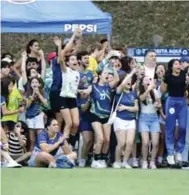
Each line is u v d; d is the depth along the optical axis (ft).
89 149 126.52
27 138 123.85
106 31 142.92
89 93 124.47
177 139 126.62
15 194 88.07
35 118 122.93
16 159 121.80
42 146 119.24
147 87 124.26
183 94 125.70
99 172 112.98
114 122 123.85
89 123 125.18
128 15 244.01
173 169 122.01
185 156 126.82
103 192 90.12
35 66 128.36
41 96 123.44
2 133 118.73
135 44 239.91
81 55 131.03
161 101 126.93
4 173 108.99
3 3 145.07
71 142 127.34
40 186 95.20
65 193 88.99
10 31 142.41
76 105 125.80
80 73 126.11
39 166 119.96
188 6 244.63
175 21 243.60
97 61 139.13
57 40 126.00
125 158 124.16
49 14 143.43
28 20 142.20
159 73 128.36
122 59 129.08
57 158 119.44
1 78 122.72
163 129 126.82
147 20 243.60
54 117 126.00
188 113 127.03
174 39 241.14
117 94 124.26
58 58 124.67
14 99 123.03
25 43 229.86
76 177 105.40
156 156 127.34
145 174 111.14
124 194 88.69
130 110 123.75
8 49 229.25
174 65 125.08
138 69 126.82
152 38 238.48
